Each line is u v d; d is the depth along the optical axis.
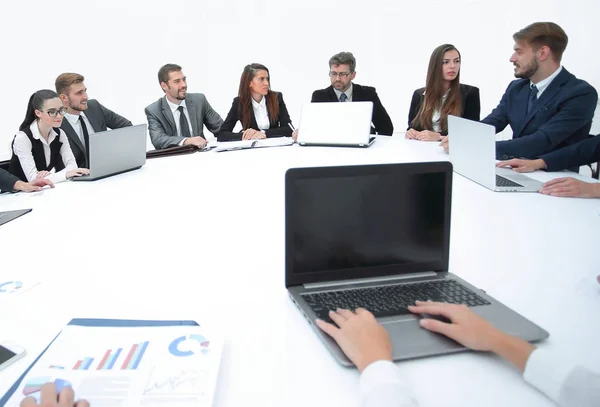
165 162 2.52
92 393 0.65
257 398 0.66
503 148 2.18
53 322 0.90
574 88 2.18
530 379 0.66
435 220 0.97
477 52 4.38
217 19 4.13
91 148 2.05
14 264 1.19
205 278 1.08
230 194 1.82
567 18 3.95
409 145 2.71
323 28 4.30
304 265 0.93
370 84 4.50
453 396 0.64
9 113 3.46
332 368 0.73
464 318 0.75
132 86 4.04
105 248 1.29
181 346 0.77
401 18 4.30
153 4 3.92
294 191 0.90
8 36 3.35
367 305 0.85
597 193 1.60
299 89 4.46
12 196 1.92
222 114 4.42
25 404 0.60
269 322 0.87
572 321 0.84
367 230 0.94
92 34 3.75
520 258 1.12
